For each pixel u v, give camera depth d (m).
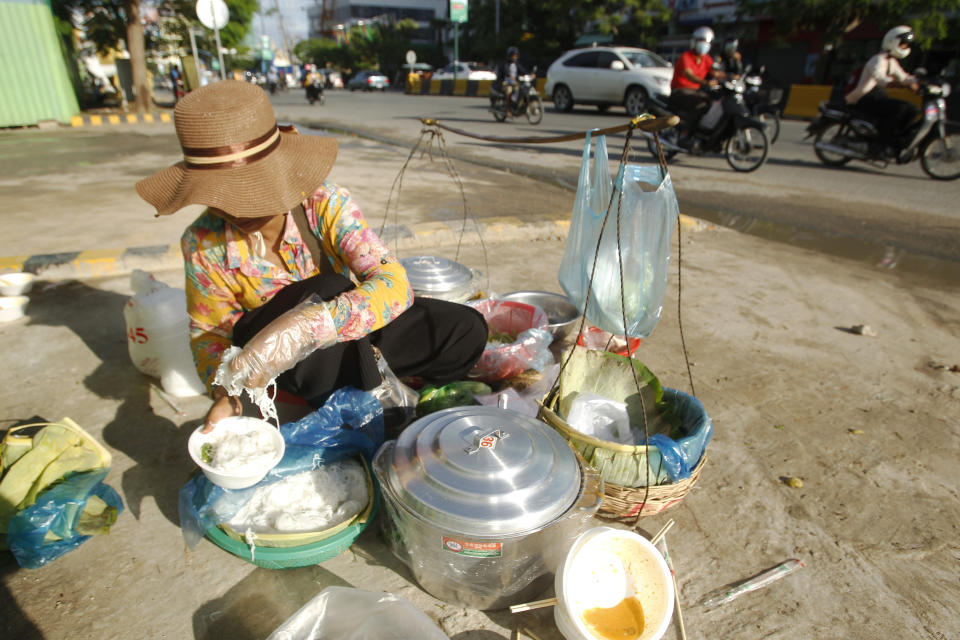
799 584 1.63
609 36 26.84
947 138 7.32
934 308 3.54
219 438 1.70
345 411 1.84
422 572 1.53
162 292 2.41
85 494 1.71
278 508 1.66
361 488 1.74
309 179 1.62
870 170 8.12
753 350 2.96
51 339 2.88
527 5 30.97
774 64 21.91
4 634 1.43
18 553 1.57
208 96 1.49
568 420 1.88
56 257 3.72
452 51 51.16
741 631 1.50
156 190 1.55
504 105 13.23
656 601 1.46
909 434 2.30
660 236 1.87
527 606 1.48
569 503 1.44
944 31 15.68
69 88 13.76
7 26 11.88
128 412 2.31
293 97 29.25
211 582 1.59
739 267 4.18
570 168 7.84
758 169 8.08
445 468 1.44
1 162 7.86
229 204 1.48
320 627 1.29
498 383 2.26
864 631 1.50
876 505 1.93
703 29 7.91
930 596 1.61
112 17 16.19
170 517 1.81
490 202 5.79
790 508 1.91
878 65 7.29
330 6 93.06
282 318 1.49
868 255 4.54
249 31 19.08
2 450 1.80
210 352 1.87
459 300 2.65
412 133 11.05
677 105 8.17
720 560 1.71
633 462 1.67
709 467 2.10
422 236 4.36
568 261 2.24
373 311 1.63
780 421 2.37
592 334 2.50
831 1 17.34
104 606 1.51
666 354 2.89
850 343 3.06
